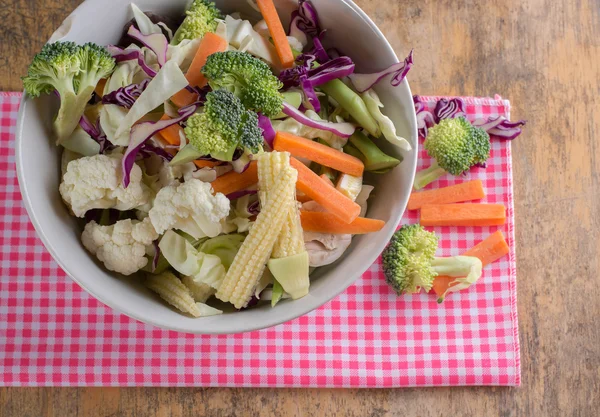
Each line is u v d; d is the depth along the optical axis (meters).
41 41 0.65
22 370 0.63
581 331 0.67
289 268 0.54
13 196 0.64
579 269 0.67
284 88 0.56
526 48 0.68
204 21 0.56
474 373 0.65
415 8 0.68
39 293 0.64
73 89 0.53
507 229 0.66
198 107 0.53
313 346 0.65
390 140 0.56
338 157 0.56
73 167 0.54
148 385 0.64
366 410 0.65
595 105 0.68
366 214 0.59
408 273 0.63
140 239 0.55
